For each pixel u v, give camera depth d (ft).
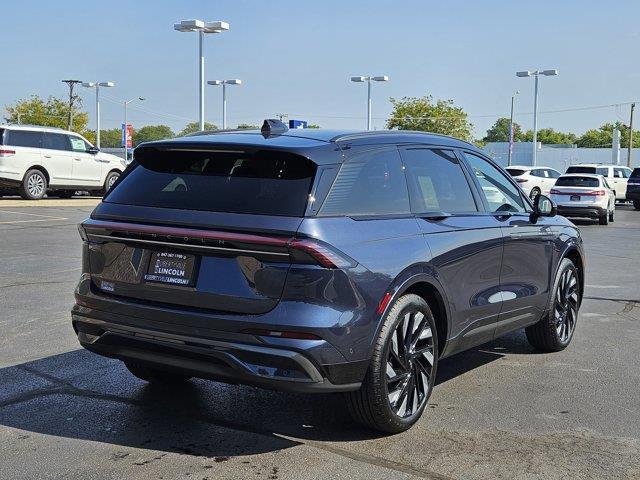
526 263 19.83
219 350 13.29
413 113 196.65
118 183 15.51
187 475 12.96
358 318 13.61
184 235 13.60
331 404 16.92
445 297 16.15
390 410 14.55
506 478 12.99
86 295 15.05
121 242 14.61
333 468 13.33
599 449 14.40
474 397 17.61
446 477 13.00
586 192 75.41
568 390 18.25
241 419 15.83
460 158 18.38
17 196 85.30
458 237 16.65
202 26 99.86
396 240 14.80
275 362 13.04
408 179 16.07
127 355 14.61
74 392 17.43
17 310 26.08
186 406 16.61
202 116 102.68
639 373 19.85
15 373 18.80
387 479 12.89
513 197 20.42
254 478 12.87
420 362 15.62
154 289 14.07
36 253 40.70
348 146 14.82
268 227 13.14
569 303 22.61
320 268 13.08
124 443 14.40
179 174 14.90
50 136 77.41
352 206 14.25
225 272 13.44
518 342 23.45
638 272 39.04
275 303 13.07
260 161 14.34
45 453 13.85
